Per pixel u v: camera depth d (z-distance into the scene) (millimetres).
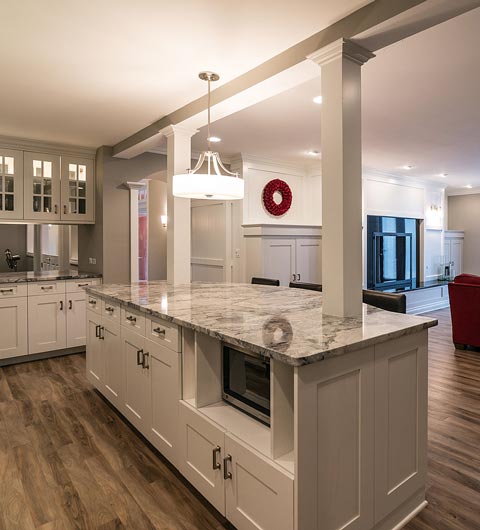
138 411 2512
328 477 1495
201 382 1951
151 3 1910
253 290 3174
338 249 2068
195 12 1984
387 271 7125
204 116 3211
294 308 2328
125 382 2686
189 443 1972
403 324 1882
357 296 2131
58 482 2127
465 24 2199
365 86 3086
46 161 4434
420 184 7734
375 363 1678
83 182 4688
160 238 7676
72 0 1884
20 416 2922
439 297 8086
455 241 9039
